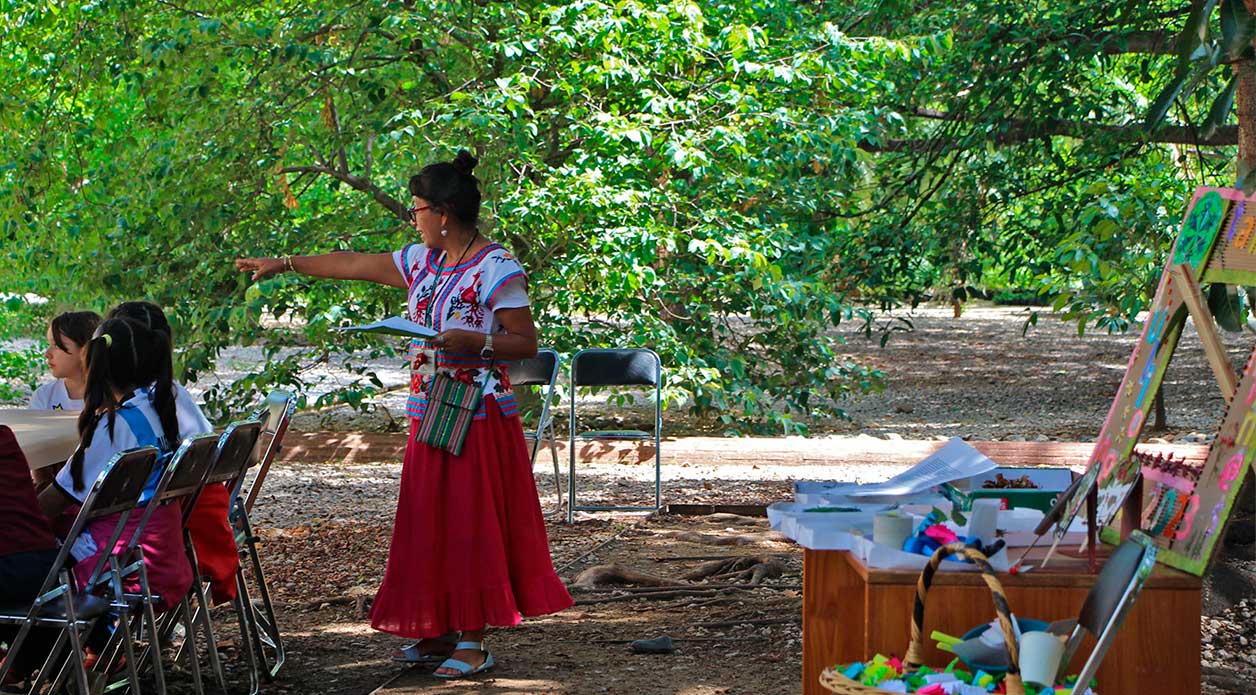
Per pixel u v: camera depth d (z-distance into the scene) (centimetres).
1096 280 900
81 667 380
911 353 2205
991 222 1262
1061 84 1173
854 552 345
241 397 1127
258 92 1011
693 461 1040
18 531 394
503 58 1041
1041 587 325
